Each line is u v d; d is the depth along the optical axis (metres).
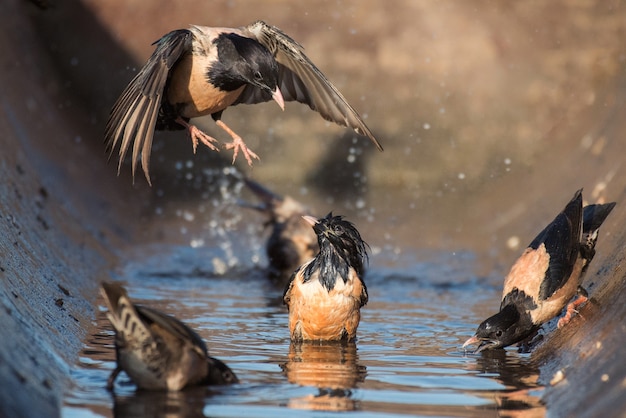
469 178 22.64
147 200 21.83
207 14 24.19
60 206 15.71
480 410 6.68
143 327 6.46
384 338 9.65
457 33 23.69
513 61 23.19
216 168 23.55
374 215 20.86
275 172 23.66
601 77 21.83
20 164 15.12
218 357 8.41
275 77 8.86
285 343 9.25
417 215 20.77
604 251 10.80
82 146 22.55
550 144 21.52
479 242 17.89
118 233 17.97
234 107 23.97
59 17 24.42
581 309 9.29
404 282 14.22
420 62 23.84
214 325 10.15
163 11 24.23
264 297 12.48
